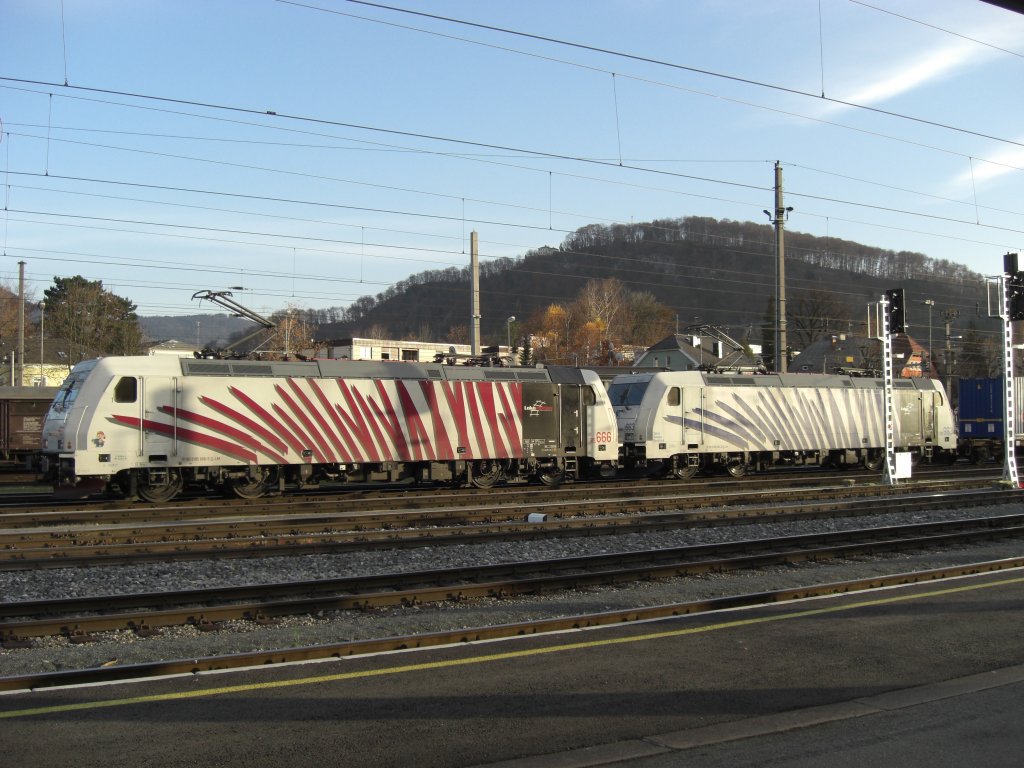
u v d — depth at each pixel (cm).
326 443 2328
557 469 2730
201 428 2169
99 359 2119
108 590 1148
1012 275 2481
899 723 635
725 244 11400
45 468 2144
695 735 612
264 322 2634
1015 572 1239
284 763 564
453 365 2591
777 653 821
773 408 3186
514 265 11781
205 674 747
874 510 1980
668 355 7512
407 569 1304
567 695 698
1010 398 2511
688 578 1227
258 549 1372
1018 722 634
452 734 614
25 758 571
